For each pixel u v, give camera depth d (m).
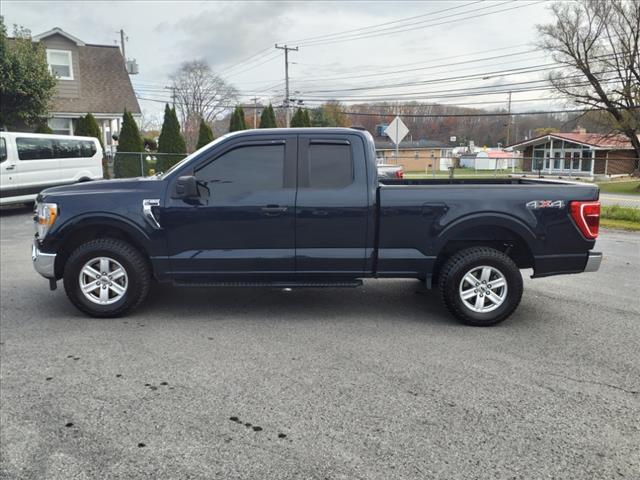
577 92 30.61
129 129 22.12
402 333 4.79
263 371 3.91
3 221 12.30
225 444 2.94
